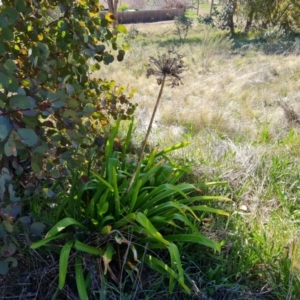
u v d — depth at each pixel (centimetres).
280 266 268
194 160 388
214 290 254
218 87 795
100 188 273
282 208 350
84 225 268
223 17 2080
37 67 262
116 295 244
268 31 1653
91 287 245
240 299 252
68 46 297
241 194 355
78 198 272
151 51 1382
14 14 235
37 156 236
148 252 268
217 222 306
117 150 327
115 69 1030
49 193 257
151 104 662
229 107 643
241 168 389
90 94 324
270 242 291
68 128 262
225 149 432
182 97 725
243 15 1983
